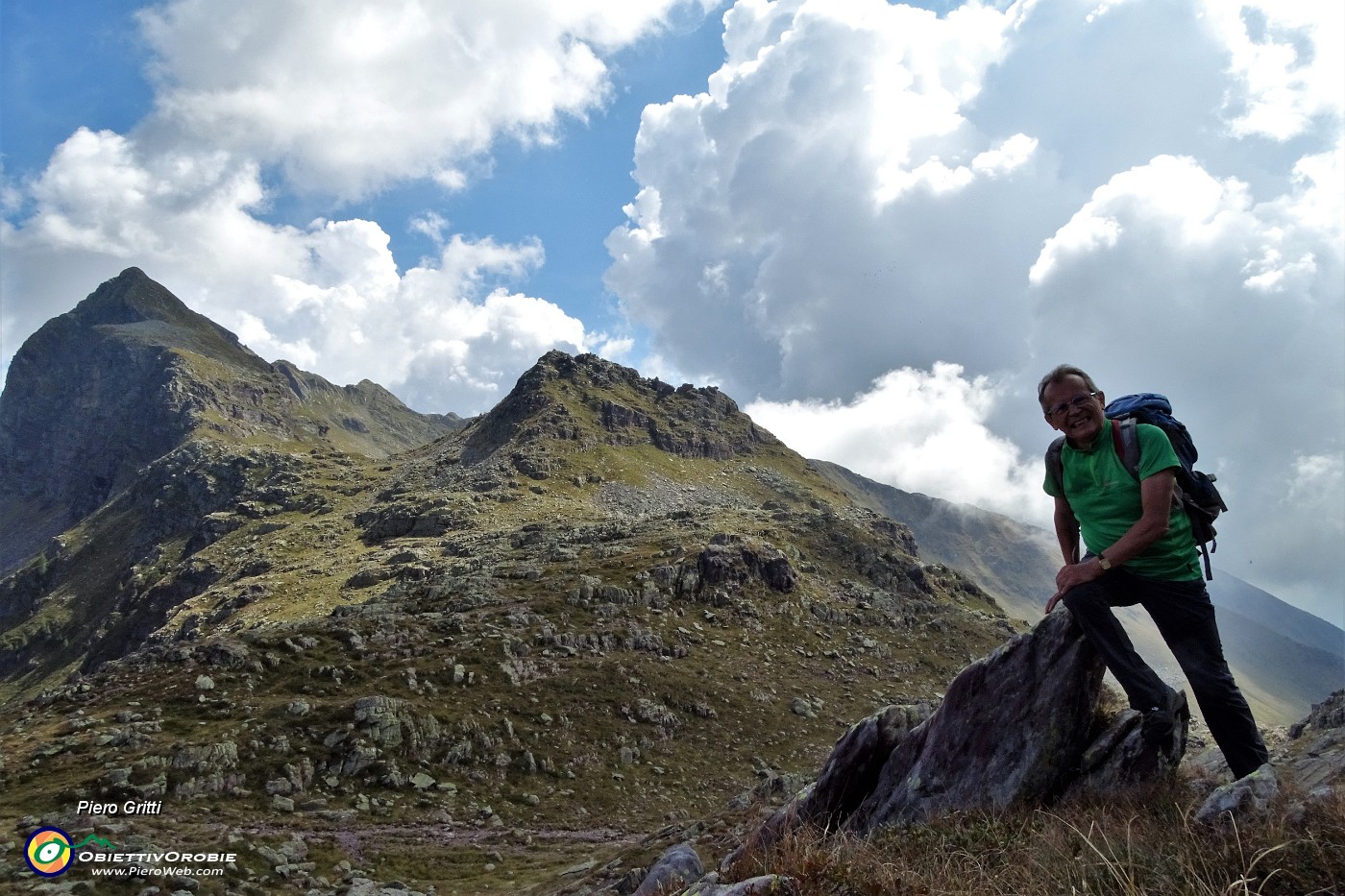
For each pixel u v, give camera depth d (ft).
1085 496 22.71
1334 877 12.83
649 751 195.31
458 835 134.62
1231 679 20.81
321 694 176.14
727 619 304.71
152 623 564.71
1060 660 27.94
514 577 306.76
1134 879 14.71
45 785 122.52
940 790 29.50
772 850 21.54
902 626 346.95
